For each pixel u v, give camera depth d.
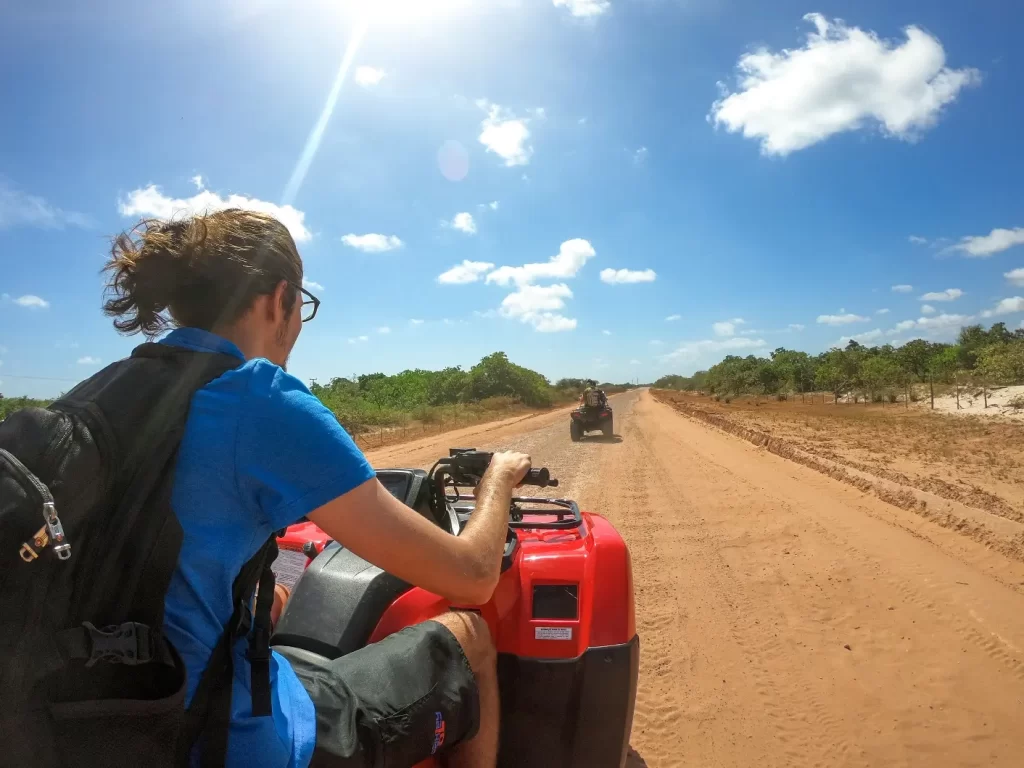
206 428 1.15
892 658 4.34
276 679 1.28
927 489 9.17
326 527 1.25
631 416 30.97
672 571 6.09
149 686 1.06
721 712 3.75
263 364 1.24
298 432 1.19
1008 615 4.86
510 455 1.81
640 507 8.77
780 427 20.92
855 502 8.69
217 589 1.17
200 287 1.31
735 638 4.68
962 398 28.48
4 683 0.94
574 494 9.70
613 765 2.57
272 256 1.36
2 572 0.93
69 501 0.99
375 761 1.38
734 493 9.59
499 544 1.55
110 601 1.04
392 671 1.52
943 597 5.24
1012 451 13.66
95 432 1.04
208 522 1.14
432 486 2.54
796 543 6.87
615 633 2.55
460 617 1.87
